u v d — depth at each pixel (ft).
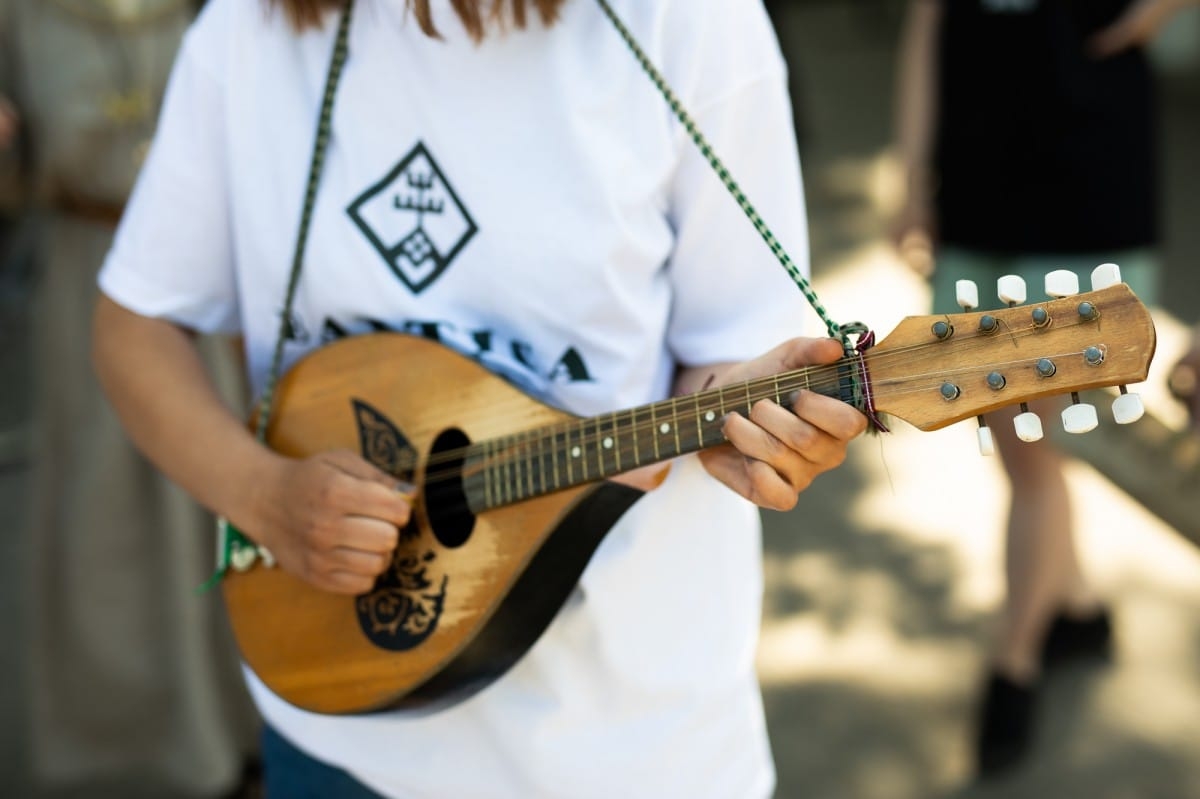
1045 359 3.83
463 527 4.93
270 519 5.02
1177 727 10.04
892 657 11.11
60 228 8.59
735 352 4.92
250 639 5.28
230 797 9.20
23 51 8.27
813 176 24.47
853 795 9.55
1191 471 7.60
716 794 5.21
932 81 10.40
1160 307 17.07
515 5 4.61
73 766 9.25
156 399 5.38
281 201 5.11
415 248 4.94
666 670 5.00
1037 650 9.86
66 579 8.94
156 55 8.29
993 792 9.53
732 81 4.68
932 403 3.99
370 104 4.90
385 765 5.19
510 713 4.97
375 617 4.98
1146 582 11.69
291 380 5.28
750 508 5.22
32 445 15.44
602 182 4.66
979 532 12.89
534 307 4.84
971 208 10.03
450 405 4.95
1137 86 9.62
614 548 4.90
